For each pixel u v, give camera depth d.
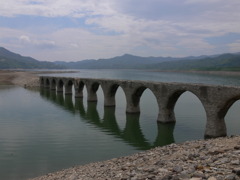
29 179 24.92
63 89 123.12
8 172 28.67
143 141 41.00
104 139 42.41
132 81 60.12
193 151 19.34
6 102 82.19
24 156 33.94
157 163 17.12
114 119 57.28
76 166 27.98
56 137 43.44
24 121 55.78
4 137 43.19
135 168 17.27
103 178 16.56
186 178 11.79
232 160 13.65
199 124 50.44
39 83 142.50
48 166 30.36
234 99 37.19
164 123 51.09
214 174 11.73
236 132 43.19
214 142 21.62
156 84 52.12
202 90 41.34
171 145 25.64
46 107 73.56
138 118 57.66
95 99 83.69
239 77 187.38
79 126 51.38
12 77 173.50
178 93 48.16
